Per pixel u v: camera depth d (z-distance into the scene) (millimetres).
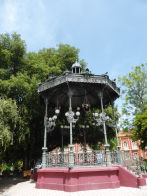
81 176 7391
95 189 7273
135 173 8766
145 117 16141
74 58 17484
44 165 8812
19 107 11719
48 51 17875
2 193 8547
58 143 17547
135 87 20625
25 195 6941
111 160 8688
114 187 7492
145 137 15984
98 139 18141
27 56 15414
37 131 15062
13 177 16844
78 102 13727
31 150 15570
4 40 13508
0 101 10031
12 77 11844
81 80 9258
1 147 10203
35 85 12445
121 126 20125
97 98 12641
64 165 8141
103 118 9273
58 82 9570
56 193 6801
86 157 8281
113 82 10625
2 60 13477
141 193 6484
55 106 13297
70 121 8664
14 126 10234
